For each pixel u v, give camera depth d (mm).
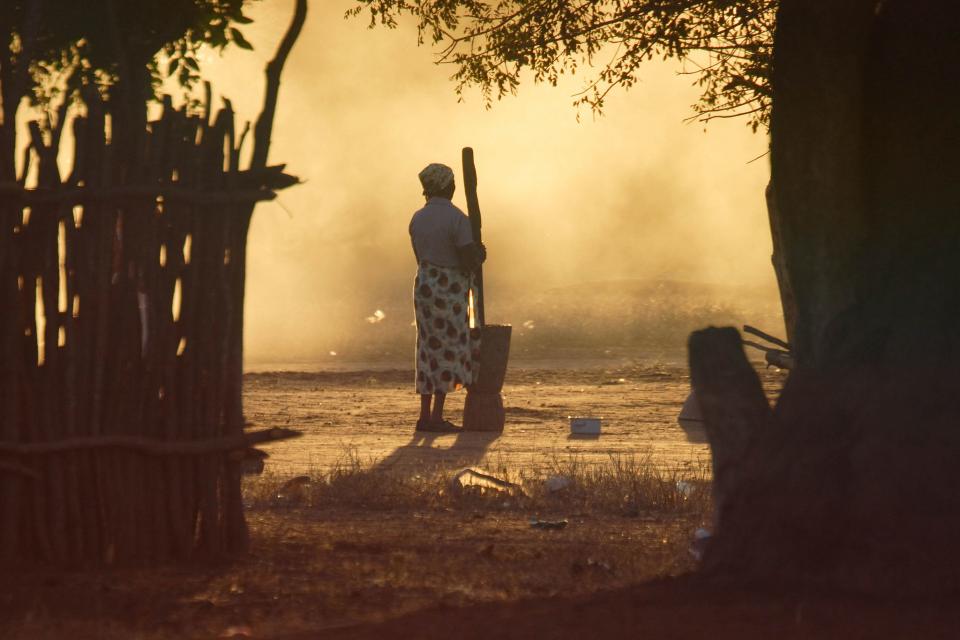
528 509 29406
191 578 18766
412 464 36938
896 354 16344
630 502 29672
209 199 19703
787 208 19156
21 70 19016
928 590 14367
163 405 19891
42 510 19094
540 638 13102
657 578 16875
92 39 21281
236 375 20453
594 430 46719
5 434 18844
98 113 19125
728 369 18156
